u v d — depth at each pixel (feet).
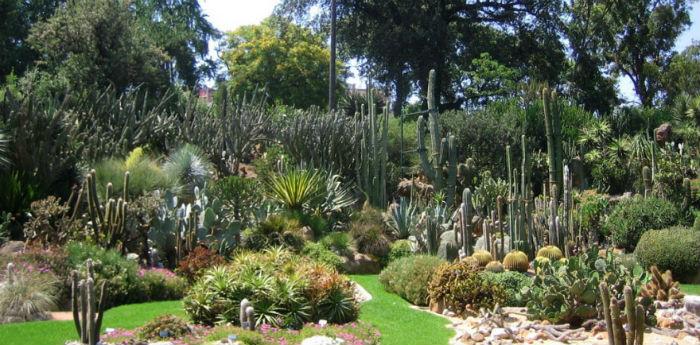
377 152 65.72
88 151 59.11
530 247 50.06
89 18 90.43
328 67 142.10
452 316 36.35
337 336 28.22
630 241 57.52
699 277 47.62
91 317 23.89
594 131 89.86
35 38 92.99
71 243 39.50
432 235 50.21
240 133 71.67
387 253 52.60
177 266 43.70
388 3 131.64
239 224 46.93
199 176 61.16
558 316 33.60
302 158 66.80
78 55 88.69
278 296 31.24
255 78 141.38
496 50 133.80
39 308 32.63
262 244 48.47
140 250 44.29
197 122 72.54
